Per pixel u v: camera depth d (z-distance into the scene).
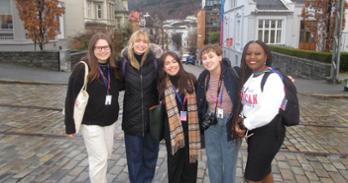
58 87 13.96
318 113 9.97
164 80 4.24
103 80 4.14
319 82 17.23
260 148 3.57
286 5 29.34
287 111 3.50
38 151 6.08
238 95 3.78
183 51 91.62
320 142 7.07
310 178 5.21
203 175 5.21
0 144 6.41
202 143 4.36
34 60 20.59
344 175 5.37
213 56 3.98
